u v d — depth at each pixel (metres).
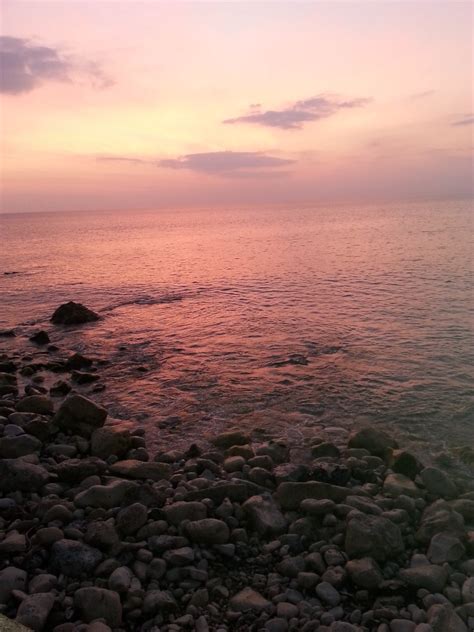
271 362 14.13
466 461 8.39
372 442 8.81
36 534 6.00
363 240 52.19
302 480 7.67
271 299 23.23
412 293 22.56
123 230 109.31
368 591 5.43
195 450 8.88
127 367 14.27
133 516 6.28
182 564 5.76
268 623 4.93
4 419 9.62
